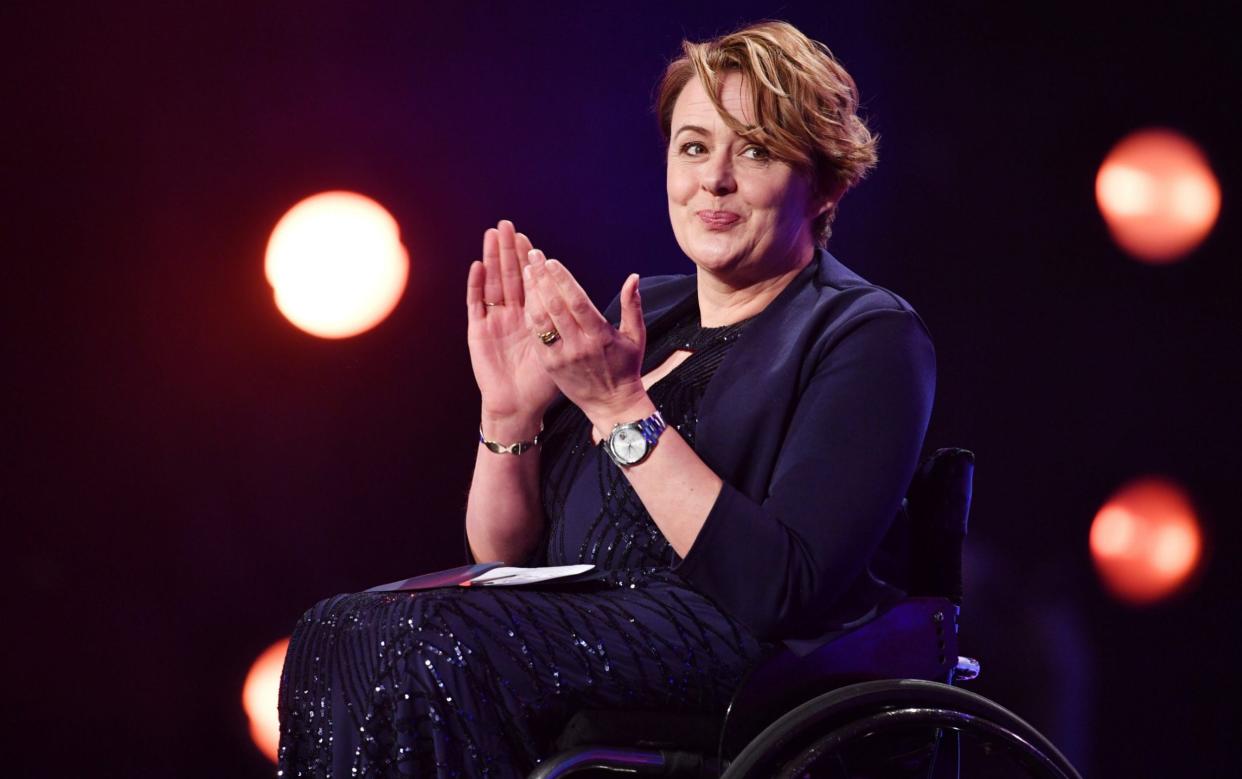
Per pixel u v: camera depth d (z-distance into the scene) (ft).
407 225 52.60
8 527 50.47
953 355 52.60
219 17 51.96
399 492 52.54
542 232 52.75
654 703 20.75
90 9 51.29
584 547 23.07
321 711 20.90
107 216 52.11
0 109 51.19
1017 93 52.08
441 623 19.85
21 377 51.47
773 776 19.34
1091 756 47.93
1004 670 48.70
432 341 52.80
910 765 22.17
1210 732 48.34
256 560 51.65
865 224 52.44
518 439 24.56
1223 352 51.44
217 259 52.39
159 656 50.34
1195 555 50.60
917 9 51.62
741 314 24.68
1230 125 51.26
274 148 52.47
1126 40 51.39
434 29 52.47
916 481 24.44
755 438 22.22
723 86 23.67
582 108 52.65
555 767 19.02
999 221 52.42
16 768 48.57
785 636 20.92
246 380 52.42
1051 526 51.60
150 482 51.47
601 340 20.53
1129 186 51.70
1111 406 52.11
